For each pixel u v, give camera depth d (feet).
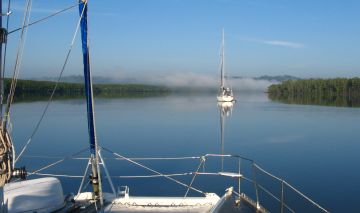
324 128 145.48
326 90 585.22
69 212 31.19
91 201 33.58
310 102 358.02
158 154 89.45
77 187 58.39
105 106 273.33
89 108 30.09
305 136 123.44
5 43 19.44
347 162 82.79
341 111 231.71
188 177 66.90
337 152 94.73
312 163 81.87
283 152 94.32
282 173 72.69
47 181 31.45
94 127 29.63
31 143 102.47
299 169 76.18
